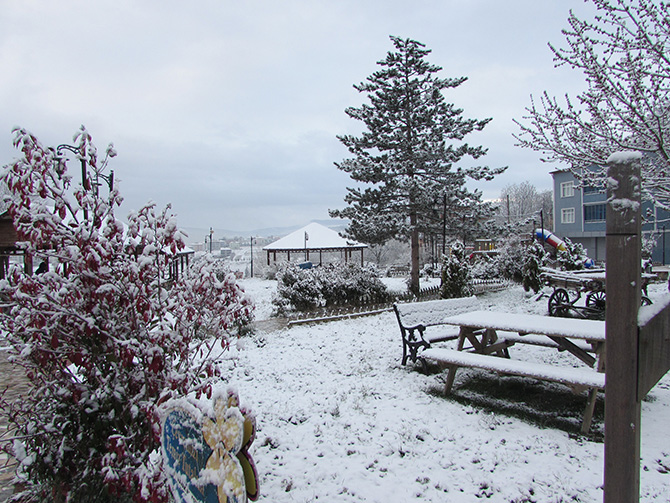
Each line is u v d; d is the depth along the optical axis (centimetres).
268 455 450
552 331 533
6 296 326
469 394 602
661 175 678
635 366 202
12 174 317
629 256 204
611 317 209
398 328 1095
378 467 419
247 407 214
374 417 535
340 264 1853
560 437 466
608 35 598
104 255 326
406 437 477
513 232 2275
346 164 2006
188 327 372
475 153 2000
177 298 374
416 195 1938
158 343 342
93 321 318
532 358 771
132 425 332
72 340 334
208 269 380
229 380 717
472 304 890
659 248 3284
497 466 412
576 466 406
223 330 385
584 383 461
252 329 1114
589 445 446
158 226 364
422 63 1973
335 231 3703
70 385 331
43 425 323
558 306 1223
